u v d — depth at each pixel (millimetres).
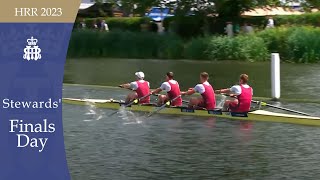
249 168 11633
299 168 11539
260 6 42688
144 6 44094
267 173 11234
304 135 14641
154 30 45531
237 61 36281
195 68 33250
